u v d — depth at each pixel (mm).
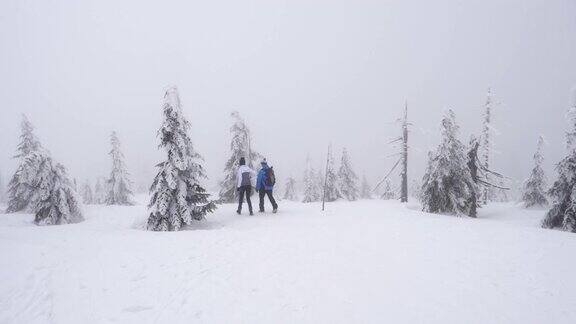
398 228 12227
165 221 13562
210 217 15805
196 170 14477
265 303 5922
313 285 6699
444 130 20094
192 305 5867
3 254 7785
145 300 6070
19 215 19672
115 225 15500
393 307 5836
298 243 9828
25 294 6160
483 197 30969
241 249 9102
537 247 9719
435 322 5363
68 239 9656
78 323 5355
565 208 16781
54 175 17531
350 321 5352
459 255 8812
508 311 5766
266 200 23828
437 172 20016
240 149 24578
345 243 9922
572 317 5594
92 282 6773
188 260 8102
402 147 30781
